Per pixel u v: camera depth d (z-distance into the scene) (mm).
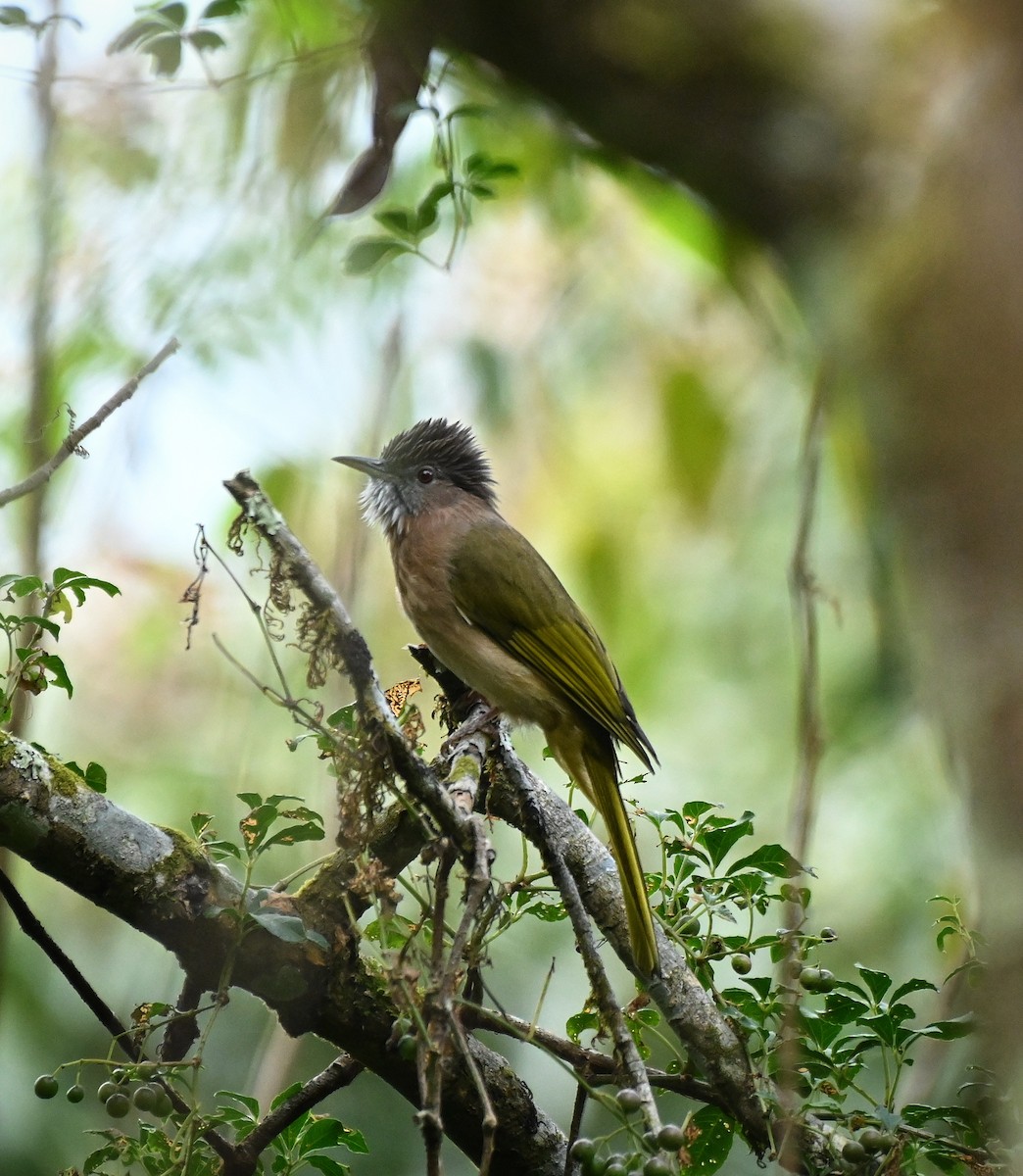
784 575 12320
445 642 9797
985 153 3623
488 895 5914
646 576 13352
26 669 5652
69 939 10773
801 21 4145
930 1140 5449
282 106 10211
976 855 3518
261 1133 5812
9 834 5500
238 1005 10312
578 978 10445
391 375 10859
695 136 4277
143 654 12375
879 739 11117
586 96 4426
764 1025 5992
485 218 12227
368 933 6109
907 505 3670
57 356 10477
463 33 4570
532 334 13336
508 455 13492
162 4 8109
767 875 6043
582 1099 6098
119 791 11555
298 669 11820
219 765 11484
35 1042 10195
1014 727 3412
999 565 3471
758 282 7691
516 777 6762
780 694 12406
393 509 10352
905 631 4406
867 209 3994
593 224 12672
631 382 13320
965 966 5391
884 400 3734
